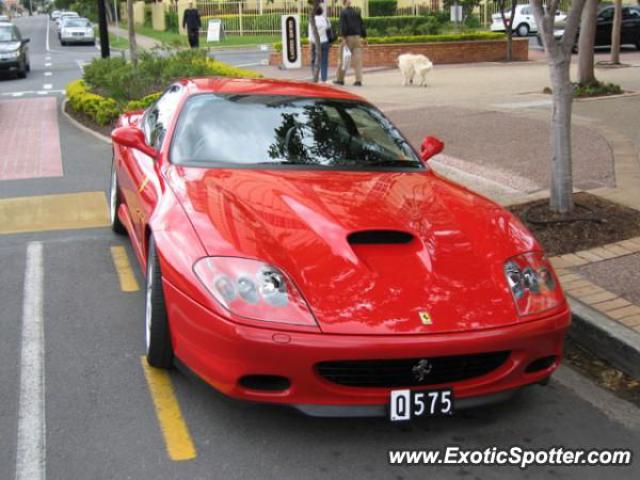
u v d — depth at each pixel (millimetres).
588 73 14656
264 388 3334
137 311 5086
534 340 3488
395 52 24562
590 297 5078
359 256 3562
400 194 4234
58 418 3670
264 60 26969
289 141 4758
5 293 5395
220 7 39031
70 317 4965
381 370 3316
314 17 16156
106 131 12508
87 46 39906
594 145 9719
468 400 3457
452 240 3803
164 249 3723
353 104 5309
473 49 25141
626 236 6289
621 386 4270
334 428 3633
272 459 3357
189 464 3301
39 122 13680
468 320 3367
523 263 3795
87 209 7730
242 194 4039
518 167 8719
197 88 5266
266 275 3383
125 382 4047
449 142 10211
